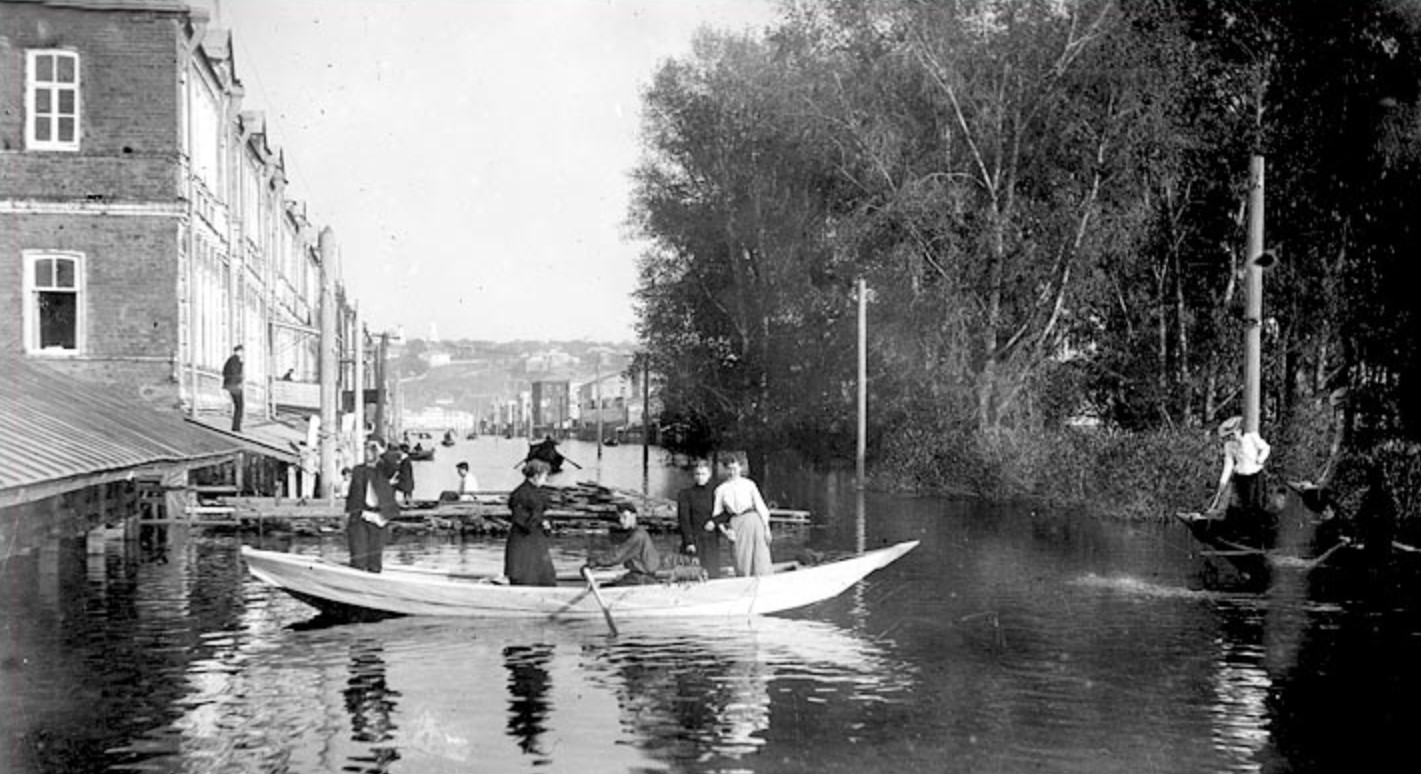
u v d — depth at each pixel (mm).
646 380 64750
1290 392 40125
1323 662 14867
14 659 14922
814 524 33125
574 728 11836
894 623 17672
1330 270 36375
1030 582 21734
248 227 48219
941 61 45781
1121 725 12016
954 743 11383
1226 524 22672
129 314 32094
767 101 53031
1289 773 10539
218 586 20859
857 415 50625
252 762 10680
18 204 31703
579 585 18422
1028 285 44594
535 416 198375
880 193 47031
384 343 75625
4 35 31516
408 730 11734
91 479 16922
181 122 32469
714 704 12789
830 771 10562
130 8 31922
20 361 30438
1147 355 45156
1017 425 43688
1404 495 27234
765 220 56656
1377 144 32750
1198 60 41938
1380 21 34250
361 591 17609
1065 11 44938
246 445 31562
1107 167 43219
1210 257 44156
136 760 10727
